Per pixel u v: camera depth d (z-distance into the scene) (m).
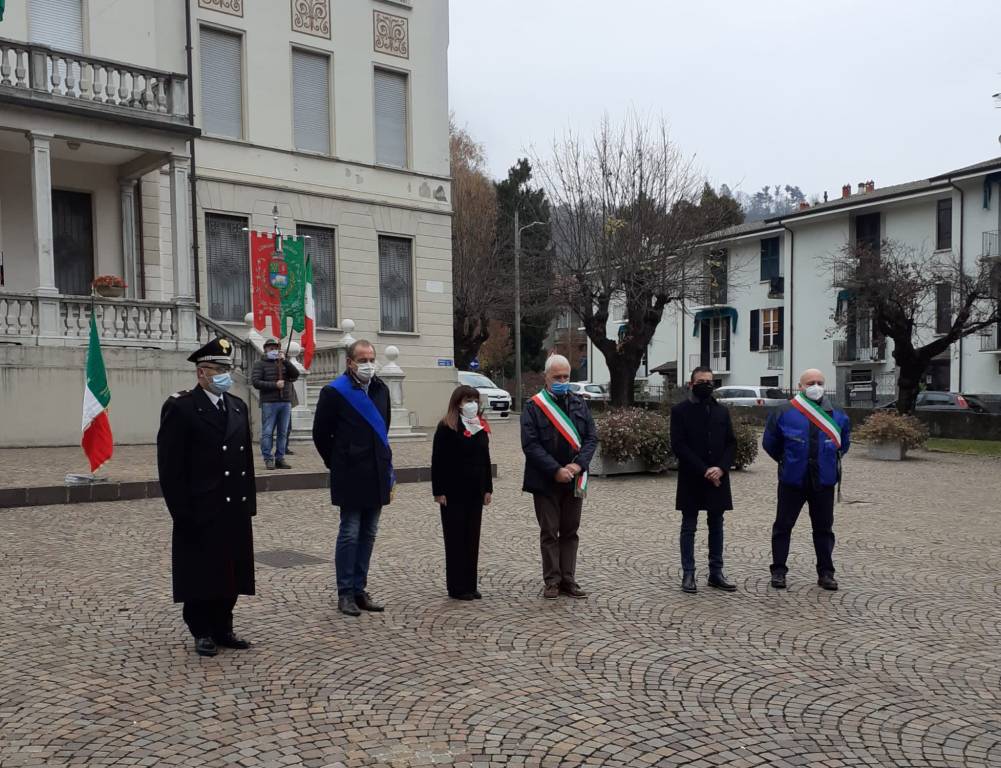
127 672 4.92
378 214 23.00
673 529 9.80
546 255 36.19
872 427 19.06
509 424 26.20
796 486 7.12
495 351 52.03
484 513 10.66
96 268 18.22
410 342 23.73
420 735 4.09
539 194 44.25
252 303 19.31
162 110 16.98
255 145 20.69
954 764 3.87
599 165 30.05
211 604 5.30
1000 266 24.84
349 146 22.42
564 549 6.81
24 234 17.39
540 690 4.71
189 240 17.64
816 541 7.23
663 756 3.91
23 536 8.53
